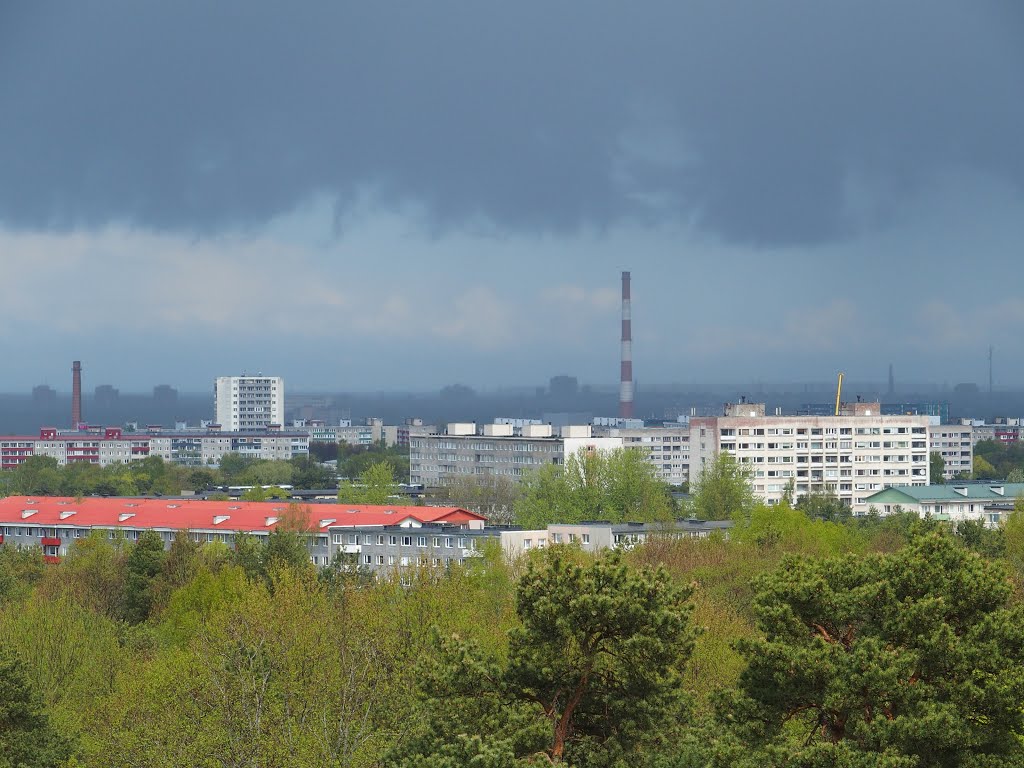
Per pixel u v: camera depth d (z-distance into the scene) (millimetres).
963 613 99125
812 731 100500
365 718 111812
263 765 108562
